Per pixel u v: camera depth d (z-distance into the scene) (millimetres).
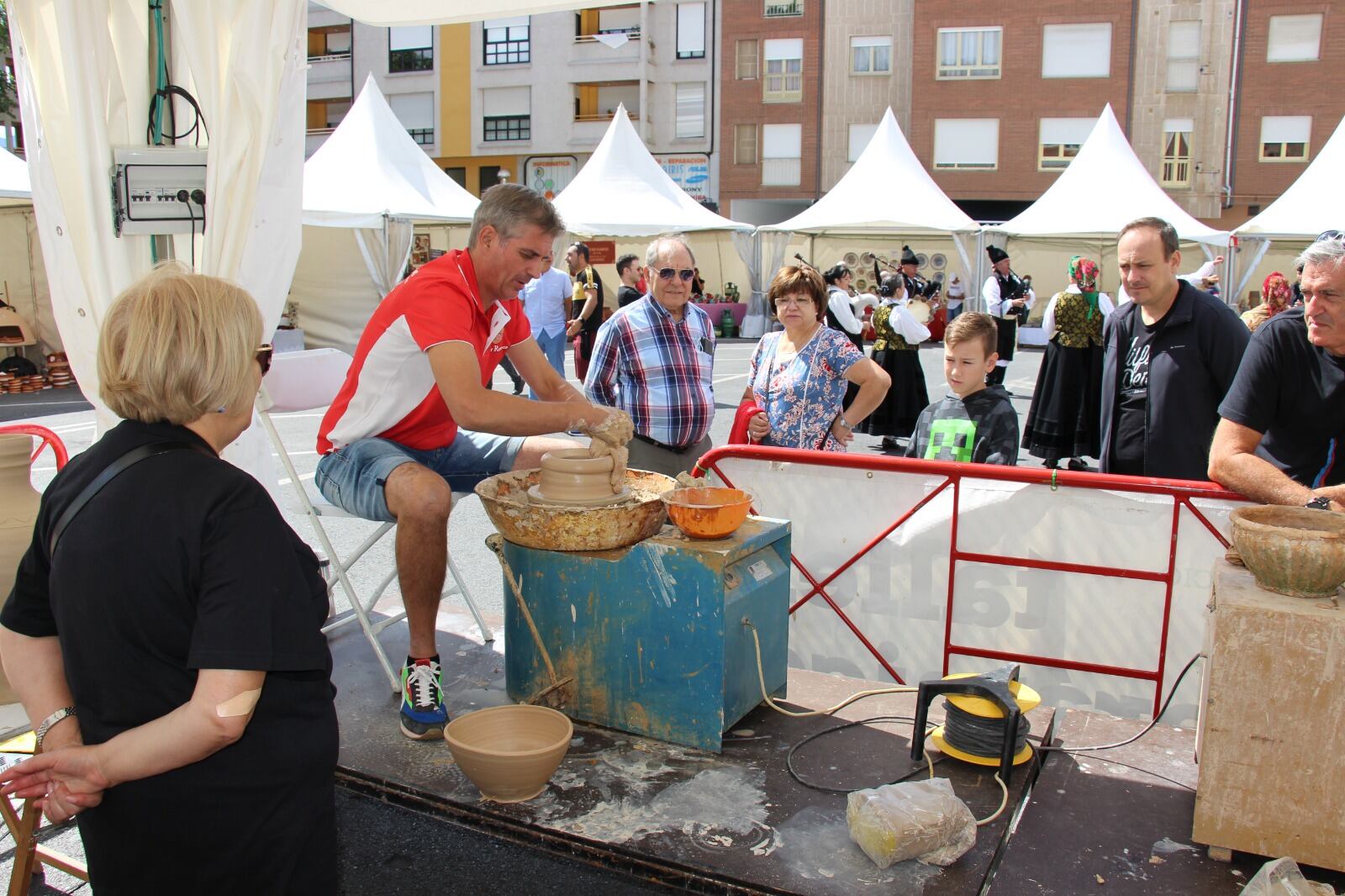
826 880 2135
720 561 2604
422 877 2410
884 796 2256
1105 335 3945
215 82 2979
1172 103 27578
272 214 3088
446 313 2752
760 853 2242
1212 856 2191
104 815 1497
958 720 2641
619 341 4055
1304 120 26875
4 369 13188
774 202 29875
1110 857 2203
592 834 2324
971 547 3311
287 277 3178
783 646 3020
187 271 1546
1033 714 2969
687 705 2711
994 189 29094
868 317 11891
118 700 1442
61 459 2898
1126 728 2879
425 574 2740
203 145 3246
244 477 1493
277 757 1508
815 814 2400
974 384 3717
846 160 30578
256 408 3305
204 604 1397
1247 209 27719
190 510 1411
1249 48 26891
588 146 32875
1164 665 3125
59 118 2988
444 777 2615
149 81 3139
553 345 10133
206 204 3047
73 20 2875
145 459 1449
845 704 2992
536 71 32844
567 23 32188
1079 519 3156
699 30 31391
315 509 3236
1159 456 3582
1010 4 28031
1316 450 2789
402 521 2705
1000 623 3311
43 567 1572
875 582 3455
